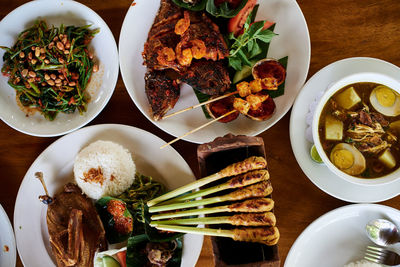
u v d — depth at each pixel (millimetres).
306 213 744
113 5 772
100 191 732
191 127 744
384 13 740
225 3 706
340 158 656
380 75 639
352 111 656
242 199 630
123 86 777
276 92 727
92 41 763
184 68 717
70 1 748
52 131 751
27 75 752
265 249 630
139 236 700
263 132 754
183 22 689
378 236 702
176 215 643
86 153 729
